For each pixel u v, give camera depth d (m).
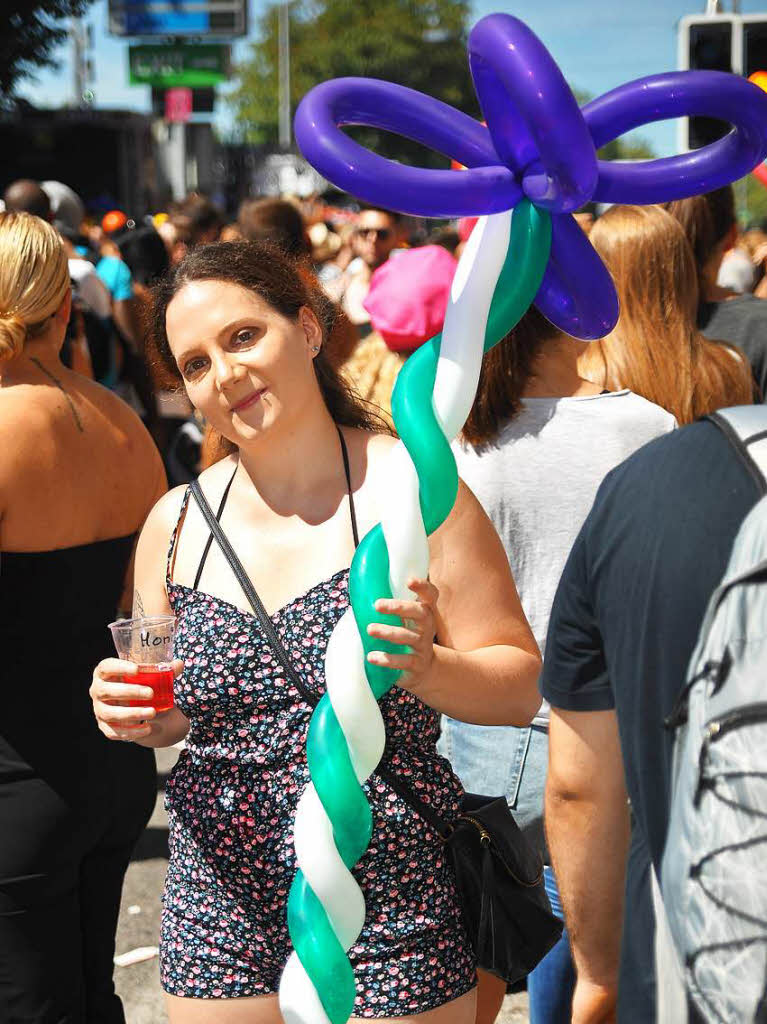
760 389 4.59
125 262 9.96
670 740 1.60
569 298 2.41
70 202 9.20
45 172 31.95
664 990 1.61
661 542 1.63
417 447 2.20
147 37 32.12
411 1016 2.35
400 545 2.19
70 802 3.01
